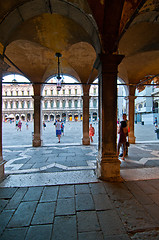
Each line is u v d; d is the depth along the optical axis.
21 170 3.86
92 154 5.59
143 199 2.40
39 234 1.69
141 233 1.70
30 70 6.73
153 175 3.39
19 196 2.50
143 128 19.14
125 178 3.21
